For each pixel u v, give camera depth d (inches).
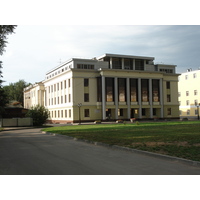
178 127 1010.7
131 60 2206.0
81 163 349.7
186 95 2760.8
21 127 1482.5
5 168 323.6
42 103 2812.5
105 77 2037.4
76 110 1979.6
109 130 934.4
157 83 2288.4
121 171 300.8
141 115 2177.7
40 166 332.2
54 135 856.3
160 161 360.5
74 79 1983.3
